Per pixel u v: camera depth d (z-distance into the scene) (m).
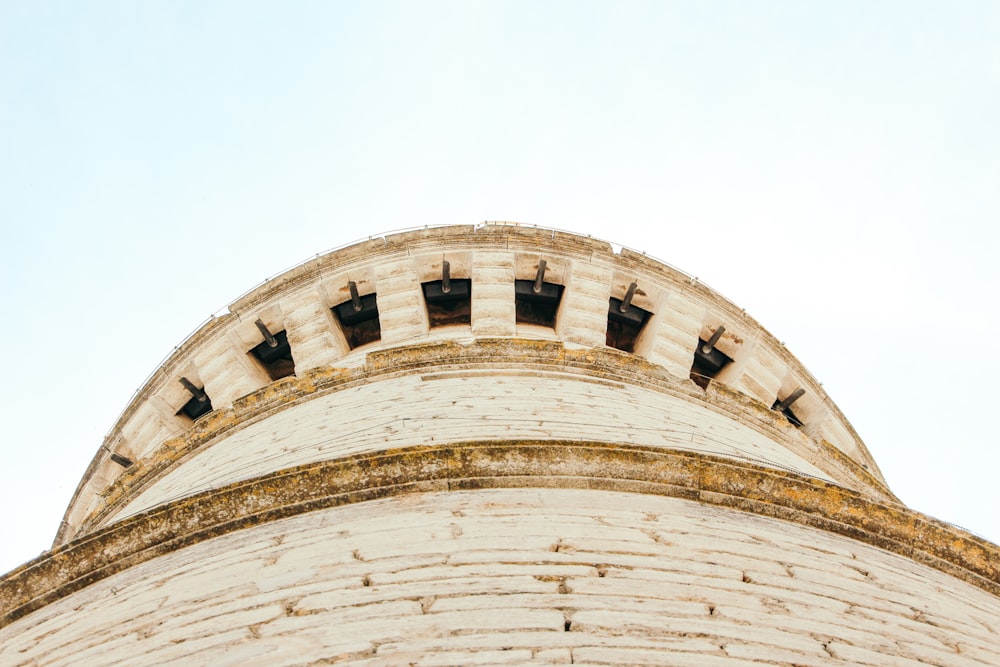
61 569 10.27
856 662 6.42
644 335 24.55
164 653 6.54
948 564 10.93
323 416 14.79
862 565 9.58
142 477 17.66
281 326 24.41
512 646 5.93
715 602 7.11
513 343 17.62
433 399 14.41
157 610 7.79
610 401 15.10
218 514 10.04
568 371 17.22
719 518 9.91
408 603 6.71
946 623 8.27
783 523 10.36
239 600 7.36
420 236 24.17
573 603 6.71
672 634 6.34
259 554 8.69
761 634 6.59
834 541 10.33
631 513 9.42
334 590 7.12
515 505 9.34
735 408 18.55
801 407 26.38
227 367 23.81
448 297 24.30
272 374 24.84
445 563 7.53
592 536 8.37
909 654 6.90
